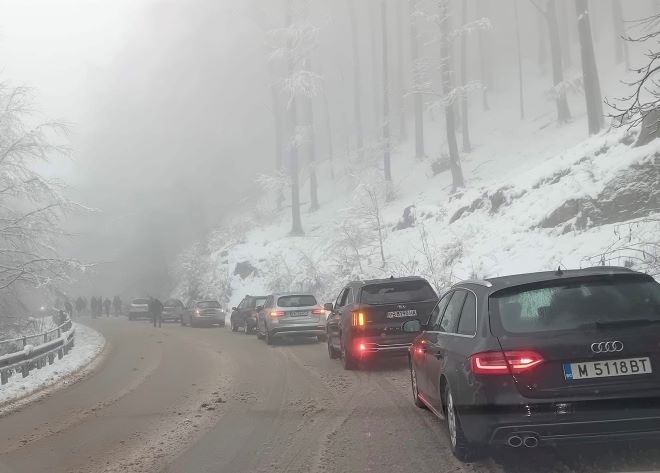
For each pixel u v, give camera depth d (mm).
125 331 30516
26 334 25562
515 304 5336
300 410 8648
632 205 17859
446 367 5812
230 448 6754
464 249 23000
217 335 25453
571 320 5125
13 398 11562
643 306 5211
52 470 6301
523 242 20578
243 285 41062
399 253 27969
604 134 23500
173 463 6281
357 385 10547
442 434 6762
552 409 4758
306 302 19609
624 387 4750
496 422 4848
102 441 7480
